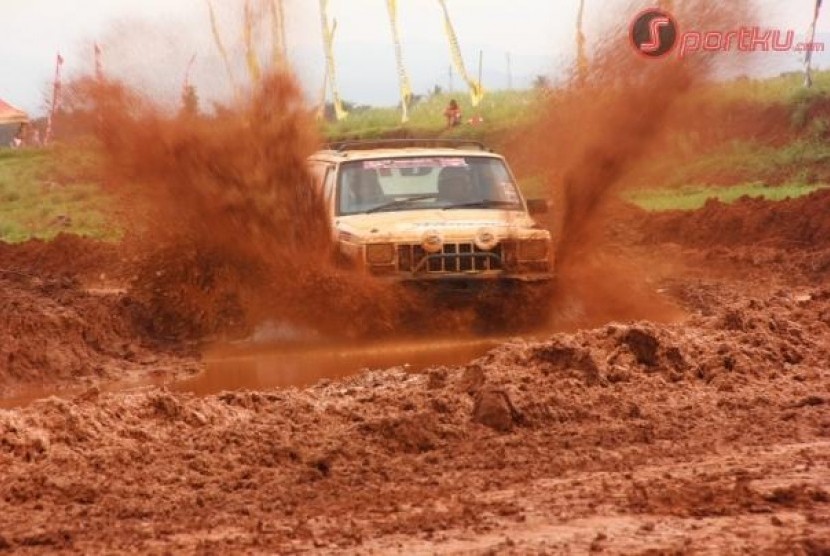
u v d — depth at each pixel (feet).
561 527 44.96
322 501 49.21
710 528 44.01
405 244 95.66
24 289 101.76
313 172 105.29
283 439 58.39
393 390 69.51
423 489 50.52
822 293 95.50
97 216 213.25
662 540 42.88
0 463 55.42
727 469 52.06
